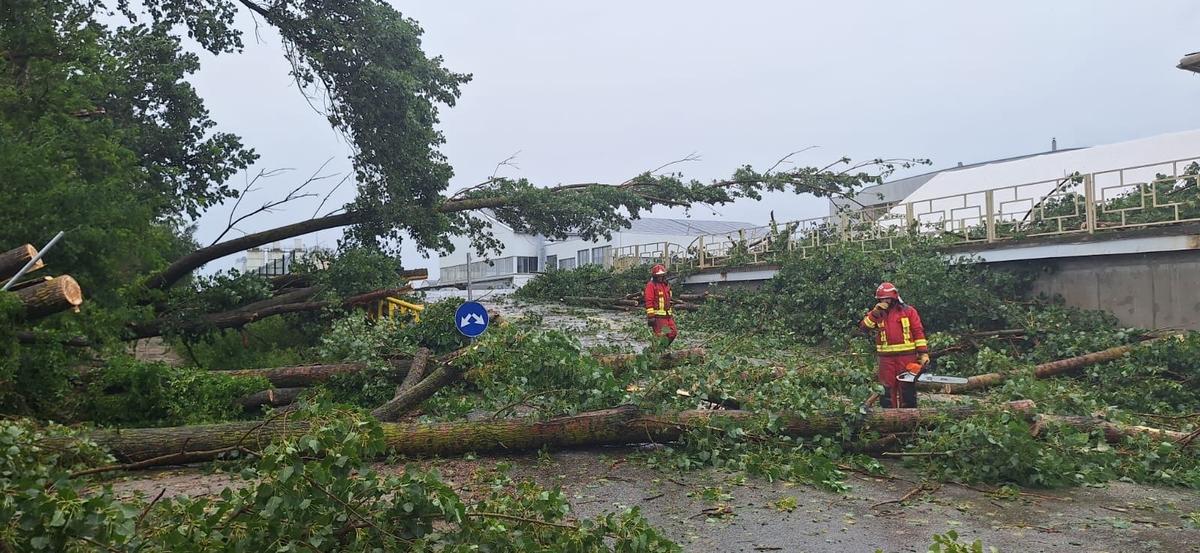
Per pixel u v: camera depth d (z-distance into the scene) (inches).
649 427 293.4
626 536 170.1
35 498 130.3
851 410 293.3
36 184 391.9
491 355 324.8
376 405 394.9
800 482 265.6
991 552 196.7
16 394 304.5
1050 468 260.8
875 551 196.4
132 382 322.7
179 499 160.6
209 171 689.6
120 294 432.8
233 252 637.3
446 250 733.9
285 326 627.8
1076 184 573.3
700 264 938.1
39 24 476.7
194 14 697.0
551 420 293.3
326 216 675.4
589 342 614.9
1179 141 854.5
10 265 312.0
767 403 299.9
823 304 644.7
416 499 158.2
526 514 174.7
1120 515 231.5
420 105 676.1
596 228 750.5
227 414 340.5
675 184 756.0
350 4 676.7
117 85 598.5
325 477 151.7
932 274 566.9
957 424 277.4
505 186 725.3
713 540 205.9
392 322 476.7
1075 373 462.0
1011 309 544.1
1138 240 508.7
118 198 425.7
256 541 151.7
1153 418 355.3
